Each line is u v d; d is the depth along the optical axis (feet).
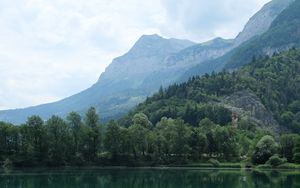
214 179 538.47
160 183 487.61
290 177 570.05
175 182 499.10
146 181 512.63
